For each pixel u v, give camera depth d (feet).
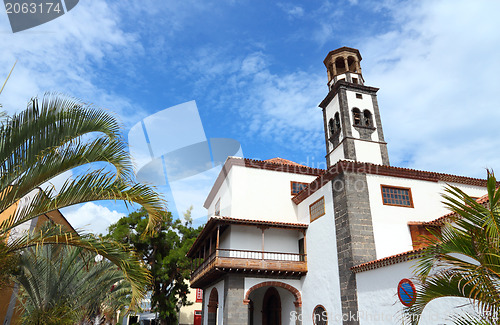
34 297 37.88
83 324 48.03
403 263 40.09
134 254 21.81
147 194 21.17
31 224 44.39
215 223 65.05
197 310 130.31
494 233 15.39
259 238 68.59
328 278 57.00
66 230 21.44
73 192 20.04
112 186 20.54
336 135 87.86
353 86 89.81
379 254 52.70
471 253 16.29
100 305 64.69
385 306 42.22
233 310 60.18
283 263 63.98
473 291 16.75
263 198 74.38
